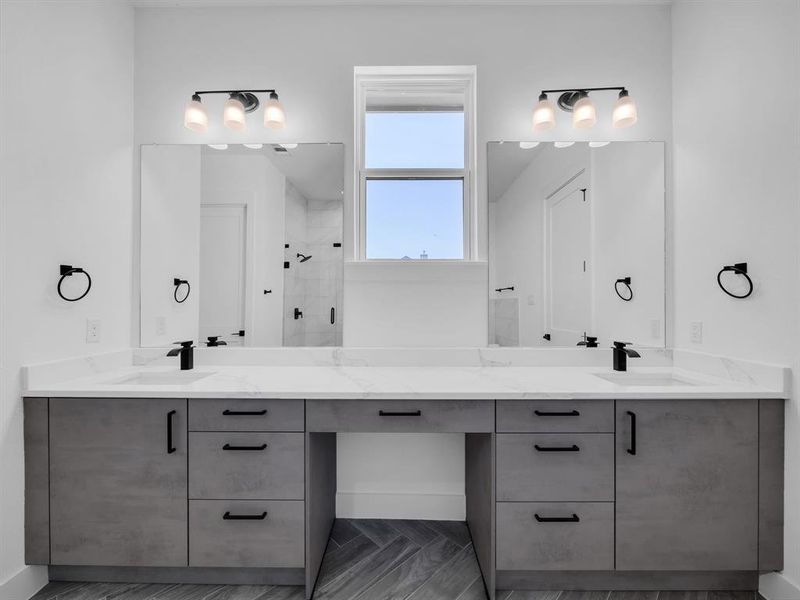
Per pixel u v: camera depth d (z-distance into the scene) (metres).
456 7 1.88
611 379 1.69
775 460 1.31
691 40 1.72
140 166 1.87
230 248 1.89
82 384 1.45
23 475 1.33
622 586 1.39
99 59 1.65
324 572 1.50
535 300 1.87
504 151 1.87
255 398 1.34
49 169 1.42
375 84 1.97
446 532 1.77
